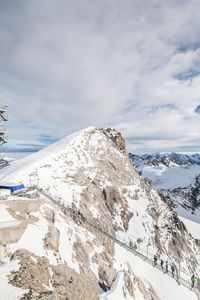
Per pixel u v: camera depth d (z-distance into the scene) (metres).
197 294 59.28
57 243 26.64
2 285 13.59
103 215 66.75
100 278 32.66
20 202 28.14
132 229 74.69
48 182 62.41
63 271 19.92
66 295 16.22
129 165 106.94
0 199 28.97
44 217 29.42
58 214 37.19
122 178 92.94
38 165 68.88
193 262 87.31
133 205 84.00
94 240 42.44
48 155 78.19
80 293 18.34
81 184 71.31
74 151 86.31
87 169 80.69
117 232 66.38
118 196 79.88
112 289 30.23
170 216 99.44
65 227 34.69
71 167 76.69
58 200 53.91
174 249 81.94
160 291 50.06
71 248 30.62
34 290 13.94
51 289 15.48
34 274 16.19
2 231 20.31
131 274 43.06
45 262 19.44
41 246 22.45
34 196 34.84
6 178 58.19
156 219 87.44
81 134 97.94
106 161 93.44
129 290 34.44
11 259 17.89
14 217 24.95
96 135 105.31
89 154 90.12
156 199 101.94
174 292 53.09
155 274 54.59
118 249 53.22
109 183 81.50
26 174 61.53
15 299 12.47
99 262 36.12
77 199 62.16
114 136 116.81
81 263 29.55
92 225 52.72
